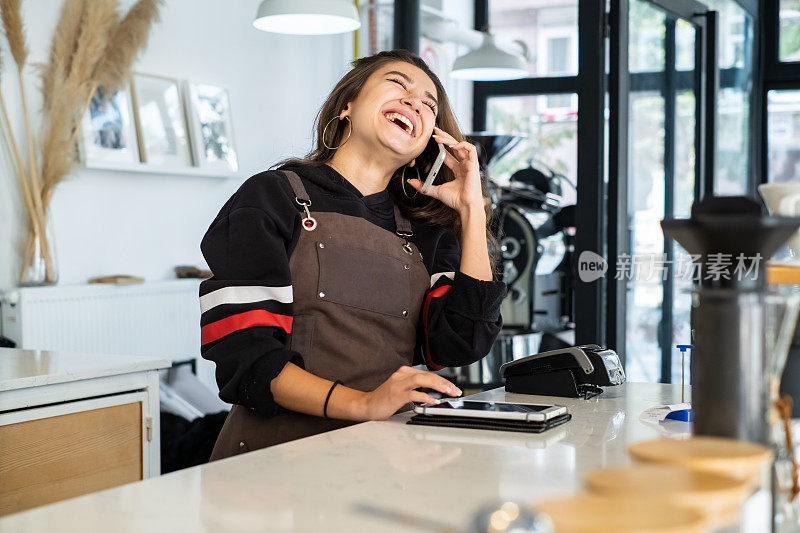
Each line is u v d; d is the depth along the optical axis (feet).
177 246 13.58
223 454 5.35
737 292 2.68
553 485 3.06
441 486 3.03
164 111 12.96
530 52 20.65
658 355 12.24
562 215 16.37
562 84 20.58
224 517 2.66
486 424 4.19
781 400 2.90
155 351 12.46
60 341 11.12
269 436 5.15
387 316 5.57
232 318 4.89
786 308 2.75
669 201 12.59
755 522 2.57
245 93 14.65
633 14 11.18
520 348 15.31
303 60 15.80
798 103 18.03
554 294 16.08
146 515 2.68
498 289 5.66
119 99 12.20
